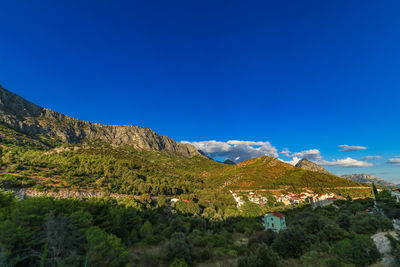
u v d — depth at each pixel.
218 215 92.19
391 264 26.44
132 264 33.00
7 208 27.48
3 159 101.69
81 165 130.25
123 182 125.25
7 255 19.47
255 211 108.44
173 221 60.28
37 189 73.25
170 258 35.81
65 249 23.03
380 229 37.00
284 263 31.42
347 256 29.75
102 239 24.80
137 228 52.44
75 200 40.56
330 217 67.69
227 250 45.62
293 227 40.81
